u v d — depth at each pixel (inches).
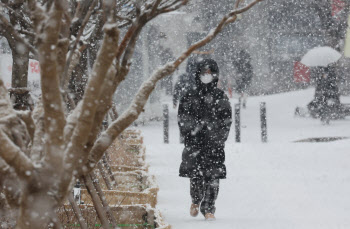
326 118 2065.7
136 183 780.0
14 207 247.4
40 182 226.2
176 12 1665.8
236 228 645.9
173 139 1731.1
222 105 703.7
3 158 222.7
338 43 2156.7
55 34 207.5
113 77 255.3
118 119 266.5
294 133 1861.5
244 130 2009.1
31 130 256.2
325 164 1120.2
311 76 3324.3
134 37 261.7
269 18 3417.8
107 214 462.0
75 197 530.9
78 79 609.0
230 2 2450.8
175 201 815.1
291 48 3484.3
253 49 3410.4
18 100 416.5
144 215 544.7
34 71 658.2
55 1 205.3
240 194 862.5
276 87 3486.7
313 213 721.0
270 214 722.2
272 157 1202.0
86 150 254.5
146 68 2021.4
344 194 840.3
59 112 219.6
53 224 243.6
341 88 3213.6
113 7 219.0
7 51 735.1
